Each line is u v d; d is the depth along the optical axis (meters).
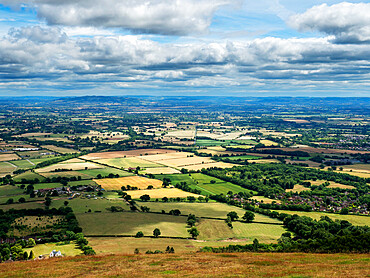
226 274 69.31
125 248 131.88
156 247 133.75
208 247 128.75
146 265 83.38
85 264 88.50
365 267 72.62
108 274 74.44
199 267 78.12
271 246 127.25
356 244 104.25
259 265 79.12
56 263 92.19
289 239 139.62
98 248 131.88
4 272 82.31
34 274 78.69
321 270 70.06
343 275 64.69
